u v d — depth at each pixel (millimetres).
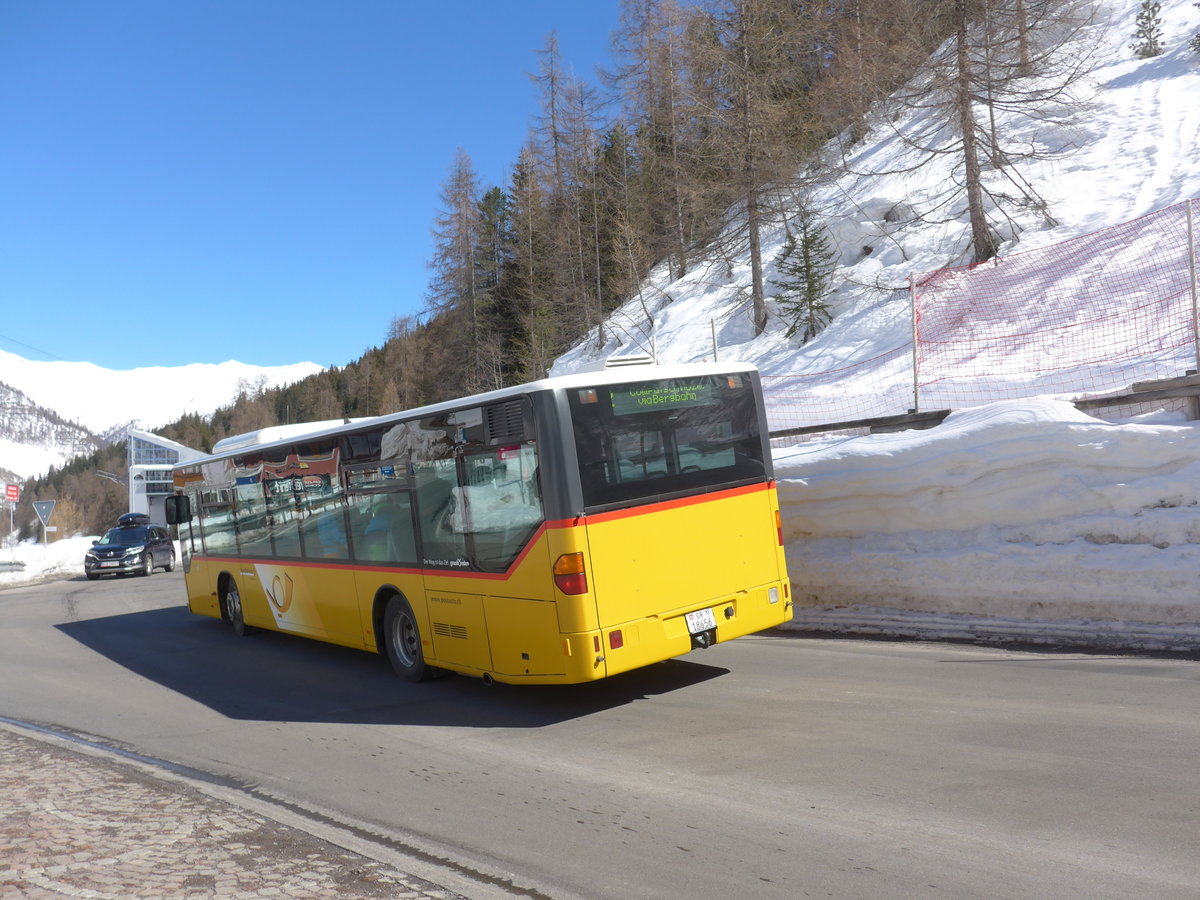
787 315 28781
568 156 51188
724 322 32812
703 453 7586
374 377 97312
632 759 5895
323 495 9977
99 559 26156
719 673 8062
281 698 8859
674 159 39969
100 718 8539
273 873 4098
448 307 52875
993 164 24828
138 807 5242
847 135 41156
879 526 9953
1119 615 7879
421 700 8203
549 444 6762
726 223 34000
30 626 16328
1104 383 14031
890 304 24500
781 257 32281
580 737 6566
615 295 47188
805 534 10609
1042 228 24109
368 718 7742
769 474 8047
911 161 33250
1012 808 4414
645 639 6996
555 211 51062
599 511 6852
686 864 4148
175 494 14766
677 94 40969
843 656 8227
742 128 30828
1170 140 25922
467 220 52469
